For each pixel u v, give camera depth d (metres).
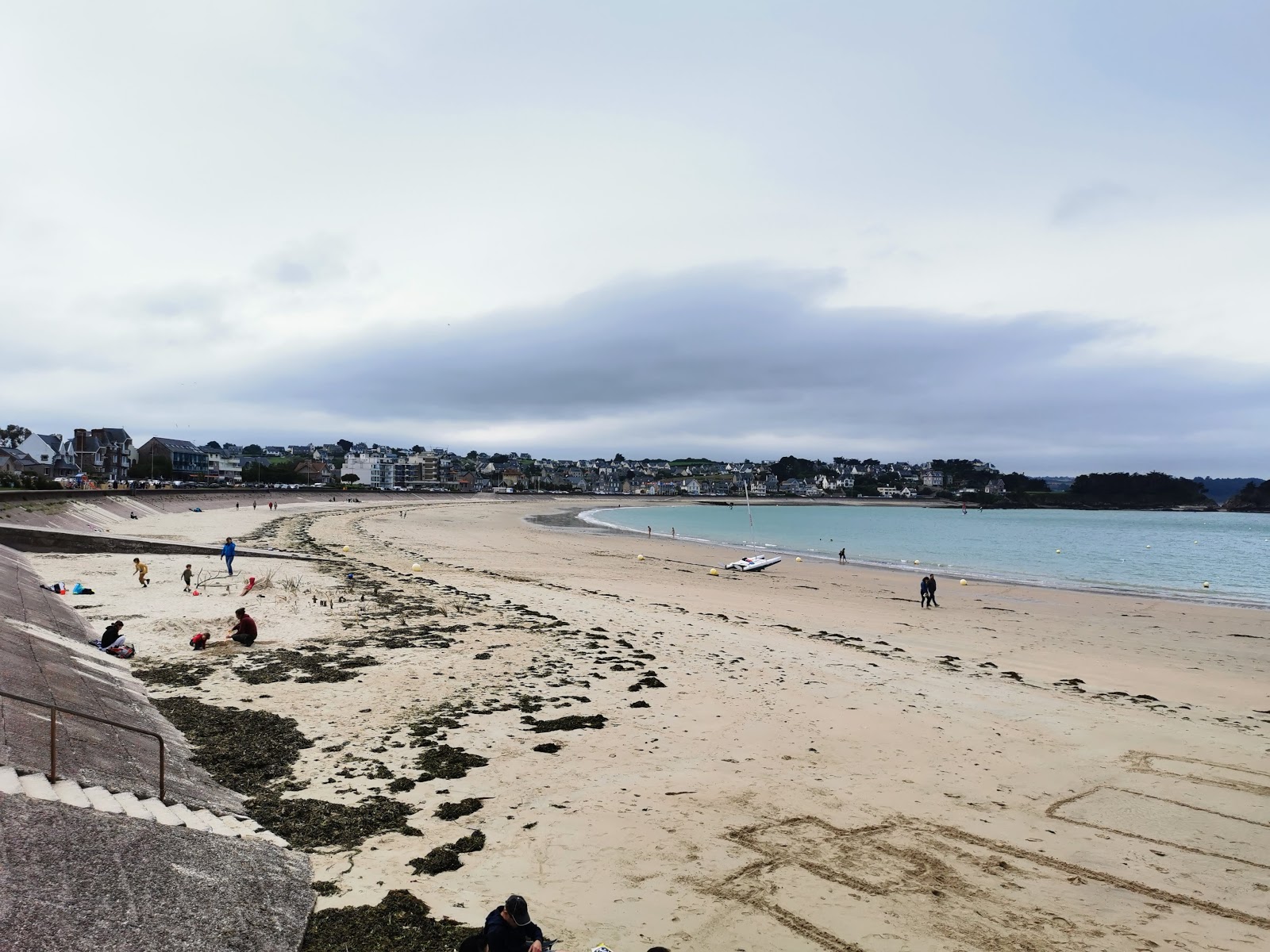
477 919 7.88
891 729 14.94
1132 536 99.06
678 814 10.71
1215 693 19.25
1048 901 8.68
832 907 8.40
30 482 71.38
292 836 9.47
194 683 15.76
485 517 110.19
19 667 12.09
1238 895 8.98
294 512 97.69
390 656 18.89
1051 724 15.71
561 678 17.78
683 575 43.50
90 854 7.09
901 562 56.59
